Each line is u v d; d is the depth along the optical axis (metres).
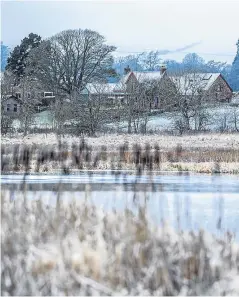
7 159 64.62
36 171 62.44
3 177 54.53
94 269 13.98
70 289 13.32
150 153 75.06
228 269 15.04
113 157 72.06
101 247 15.22
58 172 62.03
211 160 75.62
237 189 49.00
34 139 112.88
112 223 16.86
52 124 148.50
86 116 147.38
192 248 15.24
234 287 14.20
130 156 73.44
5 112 149.12
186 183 53.56
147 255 14.57
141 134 137.38
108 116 153.62
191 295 13.81
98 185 47.84
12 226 16.66
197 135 125.00
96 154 74.19
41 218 18.09
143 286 13.81
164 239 15.81
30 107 155.38
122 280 13.84
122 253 14.50
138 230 15.77
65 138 119.81
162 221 17.19
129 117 153.88
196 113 164.88
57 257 14.26
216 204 38.44
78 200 21.67
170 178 58.53
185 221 26.36
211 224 28.61
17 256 14.52
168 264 14.29
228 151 81.75
